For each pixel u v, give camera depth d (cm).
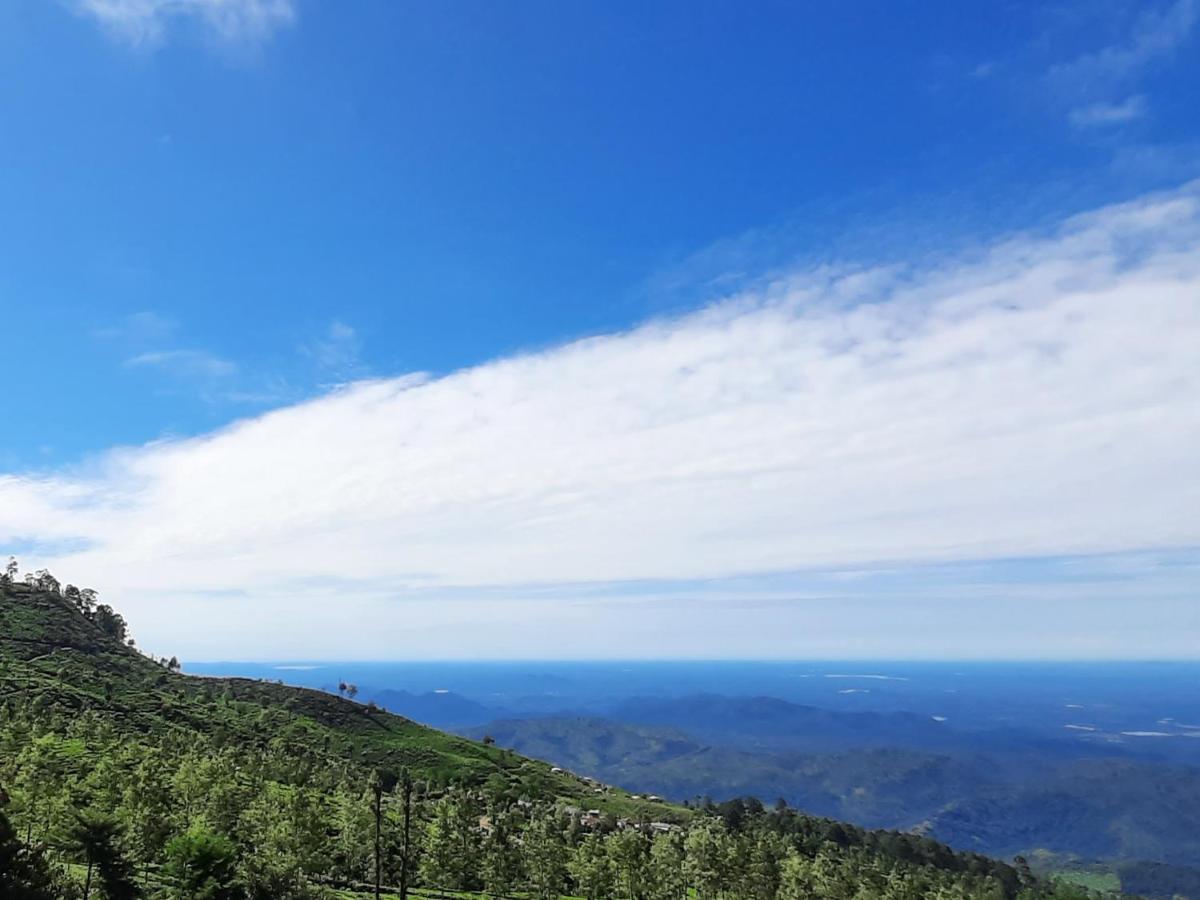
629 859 12381
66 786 10600
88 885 7638
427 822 15150
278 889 8731
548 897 12556
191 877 8125
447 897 12181
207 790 12069
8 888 6562
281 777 16775
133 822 9750
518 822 17012
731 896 12962
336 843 12538
